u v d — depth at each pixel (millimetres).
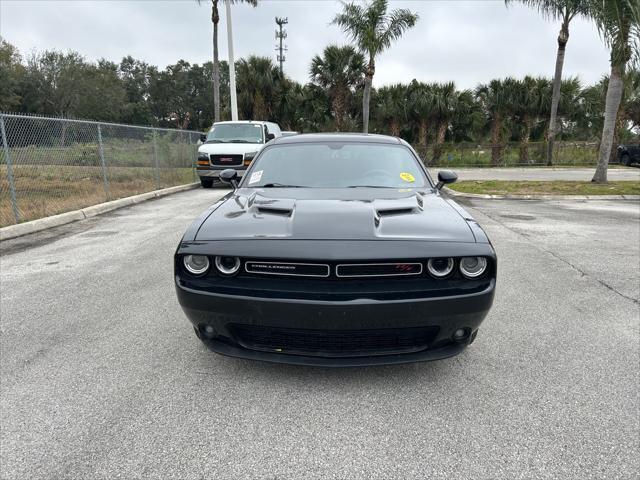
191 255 2506
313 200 3098
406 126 29406
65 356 3016
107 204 9234
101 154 9805
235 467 1997
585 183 14141
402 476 1944
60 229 7406
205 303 2436
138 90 91750
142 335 3340
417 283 2396
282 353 2502
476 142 29656
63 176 10992
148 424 2291
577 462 2025
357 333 2391
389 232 2533
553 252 5836
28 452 2086
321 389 2617
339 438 2191
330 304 2291
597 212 9172
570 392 2588
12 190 7344
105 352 3072
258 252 2400
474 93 28312
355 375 2770
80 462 2021
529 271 5000
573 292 4320
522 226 7621
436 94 27312
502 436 2205
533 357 3014
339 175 3670
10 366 2885
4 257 5641
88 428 2258
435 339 2469
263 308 2348
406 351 2480
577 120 27641
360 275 2365
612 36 12414
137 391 2592
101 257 5574
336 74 27562
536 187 13141
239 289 2404
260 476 1943
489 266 2463
